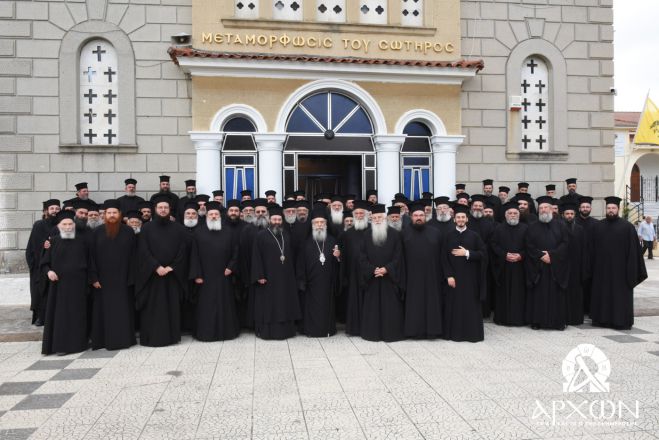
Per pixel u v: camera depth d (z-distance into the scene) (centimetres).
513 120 1244
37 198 1090
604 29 1281
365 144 1185
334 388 548
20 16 1084
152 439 433
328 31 1141
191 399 521
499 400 511
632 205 2681
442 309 767
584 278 855
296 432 442
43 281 721
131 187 1059
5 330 804
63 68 1092
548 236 814
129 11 1109
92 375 606
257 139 1114
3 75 1080
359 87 1152
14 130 1084
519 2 1243
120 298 730
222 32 1102
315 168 1227
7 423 468
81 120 1112
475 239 757
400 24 1170
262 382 570
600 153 1281
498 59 1234
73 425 462
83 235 733
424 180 1210
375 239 759
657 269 1612
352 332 786
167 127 1120
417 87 1177
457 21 1186
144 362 657
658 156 2827
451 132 1191
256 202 895
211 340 761
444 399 514
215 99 1105
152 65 1116
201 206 925
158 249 743
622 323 810
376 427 451
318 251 791
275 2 1147
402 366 626
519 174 1245
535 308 820
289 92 1130
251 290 805
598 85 1280
